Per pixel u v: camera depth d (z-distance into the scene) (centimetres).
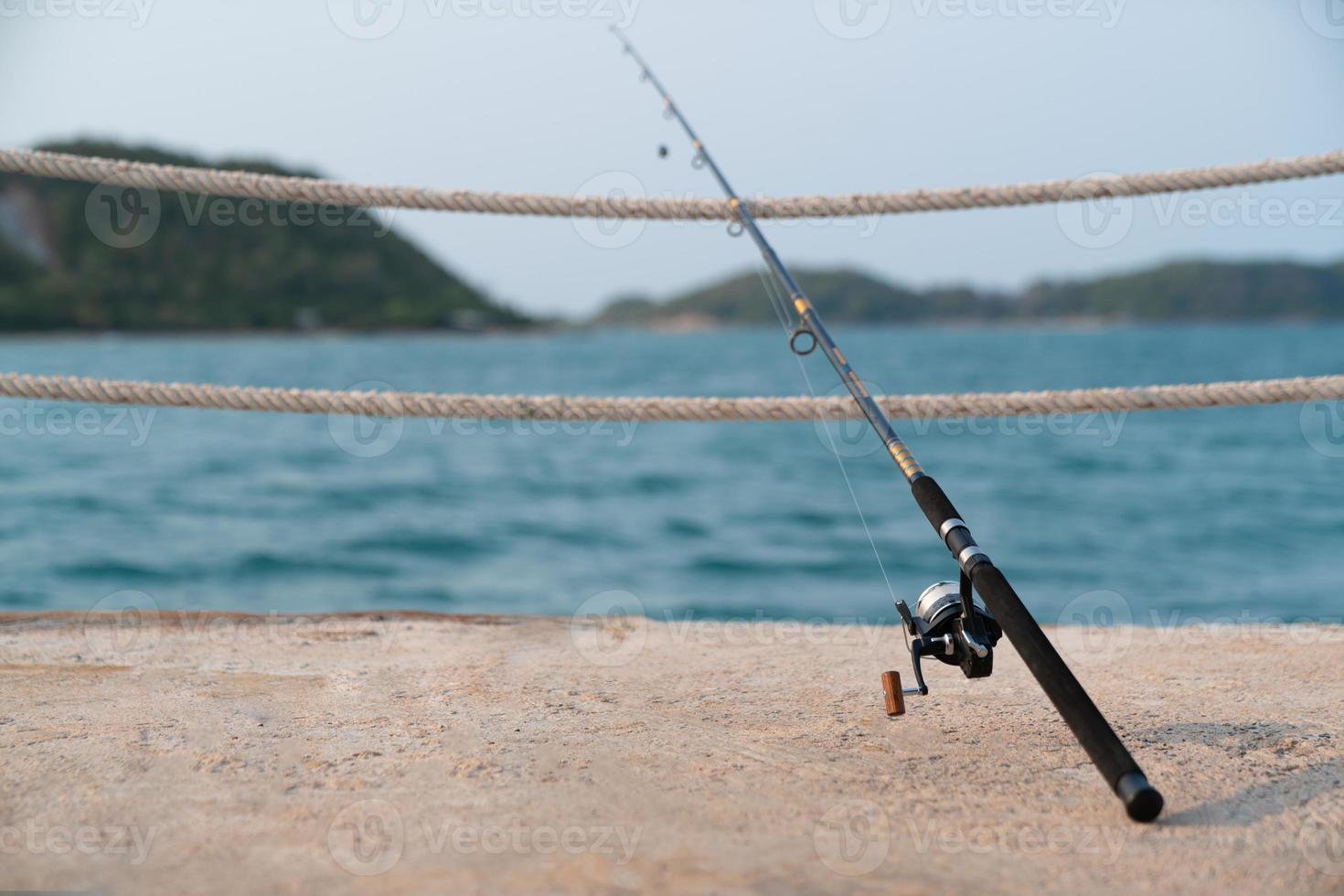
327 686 233
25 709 211
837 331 12900
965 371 3400
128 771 177
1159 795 148
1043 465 1553
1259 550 1009
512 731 200
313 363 4222
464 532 1087
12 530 1034
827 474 1512
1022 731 205
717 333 14038
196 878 138
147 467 1452
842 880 138
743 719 212
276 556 959
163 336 7869
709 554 1003
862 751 192
